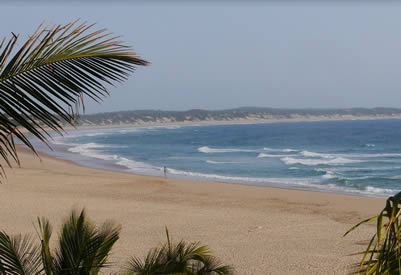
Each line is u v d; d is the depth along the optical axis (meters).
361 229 19.20
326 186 35.28
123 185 32.44
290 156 65.94
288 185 35.97
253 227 19.55
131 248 15.62
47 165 49.34
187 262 5.32
